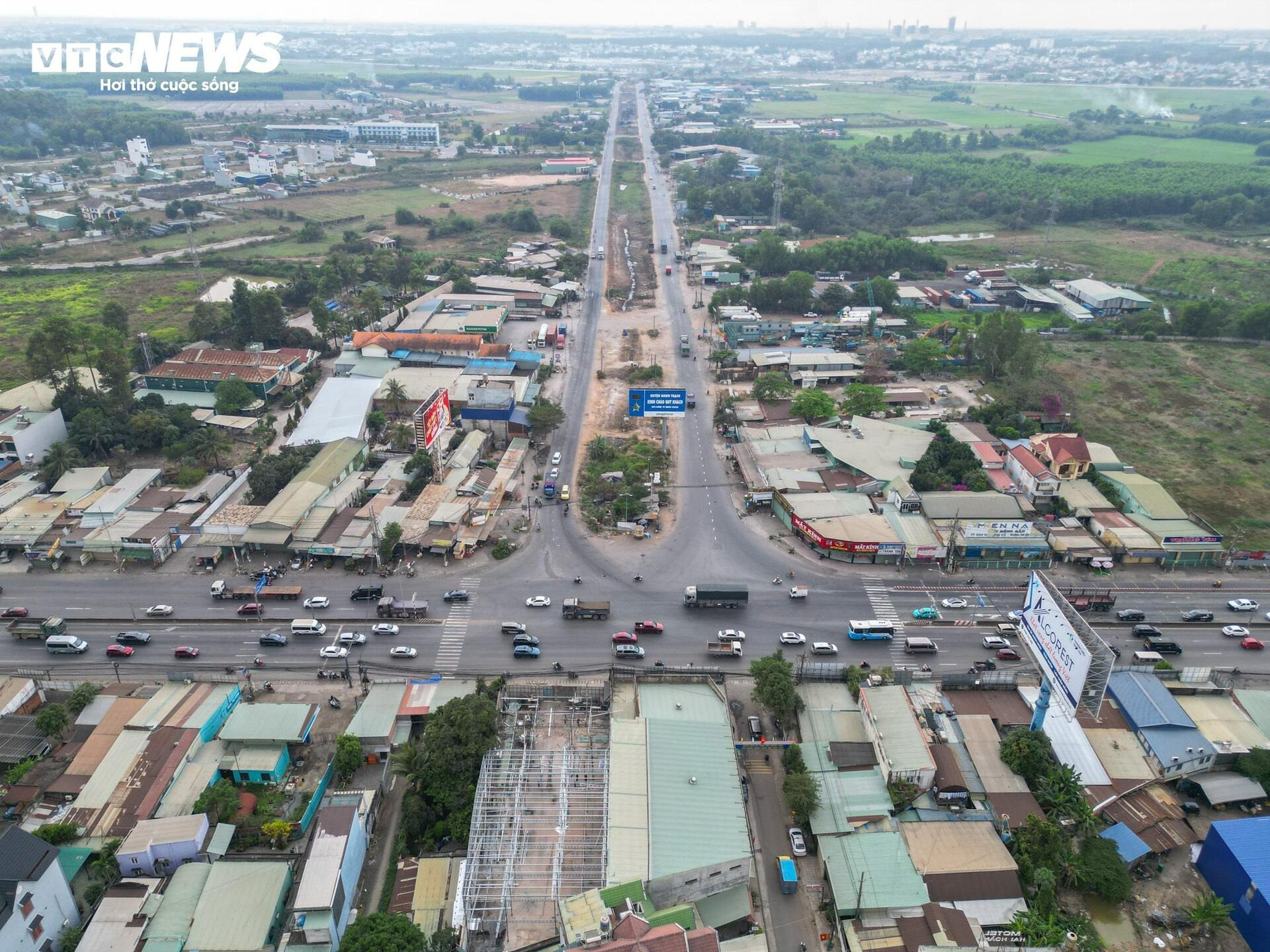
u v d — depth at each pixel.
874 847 95.50
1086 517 163.62
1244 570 155.38
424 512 162.50
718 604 142.50
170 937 83.06
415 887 89.94
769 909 92.19
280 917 87.50
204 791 101.75
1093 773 106.12
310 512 161.75
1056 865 94.00
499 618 139.50
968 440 190.75
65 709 114.06
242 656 129.88
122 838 95.31
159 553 153.12
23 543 152.88
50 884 83.44
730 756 102.50
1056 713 114.75
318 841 91.19
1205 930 90.31
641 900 83.00
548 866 89.69
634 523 166.62
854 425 193.88
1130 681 118.81
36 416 189.25
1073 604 141.88
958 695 118.06
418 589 147.00
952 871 92.56
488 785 99.12
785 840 100.12
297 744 110.88
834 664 122.19
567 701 113.50
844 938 87.06
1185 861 98.75
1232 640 136.00
